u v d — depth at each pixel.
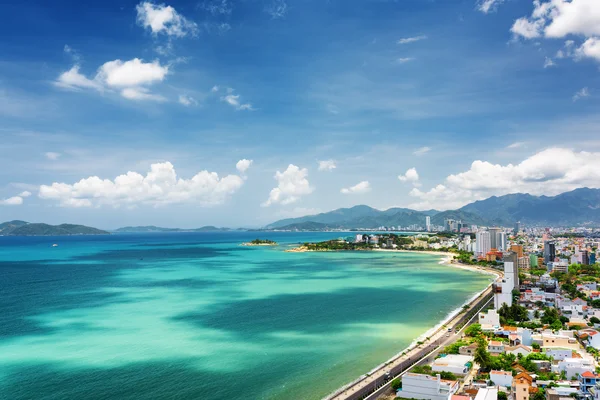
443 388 128.62
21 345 189.25
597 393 125.25
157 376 154.62
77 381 150.00
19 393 140.38
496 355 167.00
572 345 175.50
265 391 142.38
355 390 138.75
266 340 198.62
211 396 138.75
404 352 176.88
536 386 137.88
